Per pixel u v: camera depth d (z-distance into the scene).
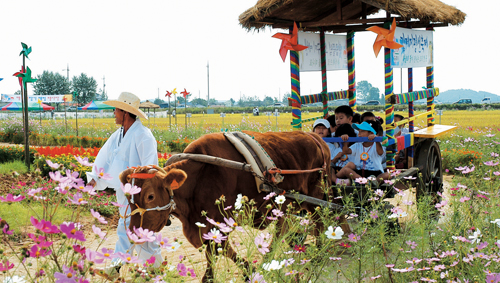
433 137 7.12
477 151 13.02
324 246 3.52
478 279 3.09
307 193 5.14
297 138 5.16
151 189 3.35
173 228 6.85
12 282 2.19
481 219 4.27
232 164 3.94
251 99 174.00
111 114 73.00
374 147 5.93
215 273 3.03
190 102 160.75
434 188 7.61
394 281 3.49
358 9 7.50
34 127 26.25
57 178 2.36
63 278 2.01
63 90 104.38
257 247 2.83
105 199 7.78
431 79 8.38
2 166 10.48
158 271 2.80
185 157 3.89
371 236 3.81
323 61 7.47
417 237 3.81
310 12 7.16
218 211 3.92
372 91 169.62
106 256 2.25
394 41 6.09
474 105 66.50
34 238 2.18
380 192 4.35
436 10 6.43
